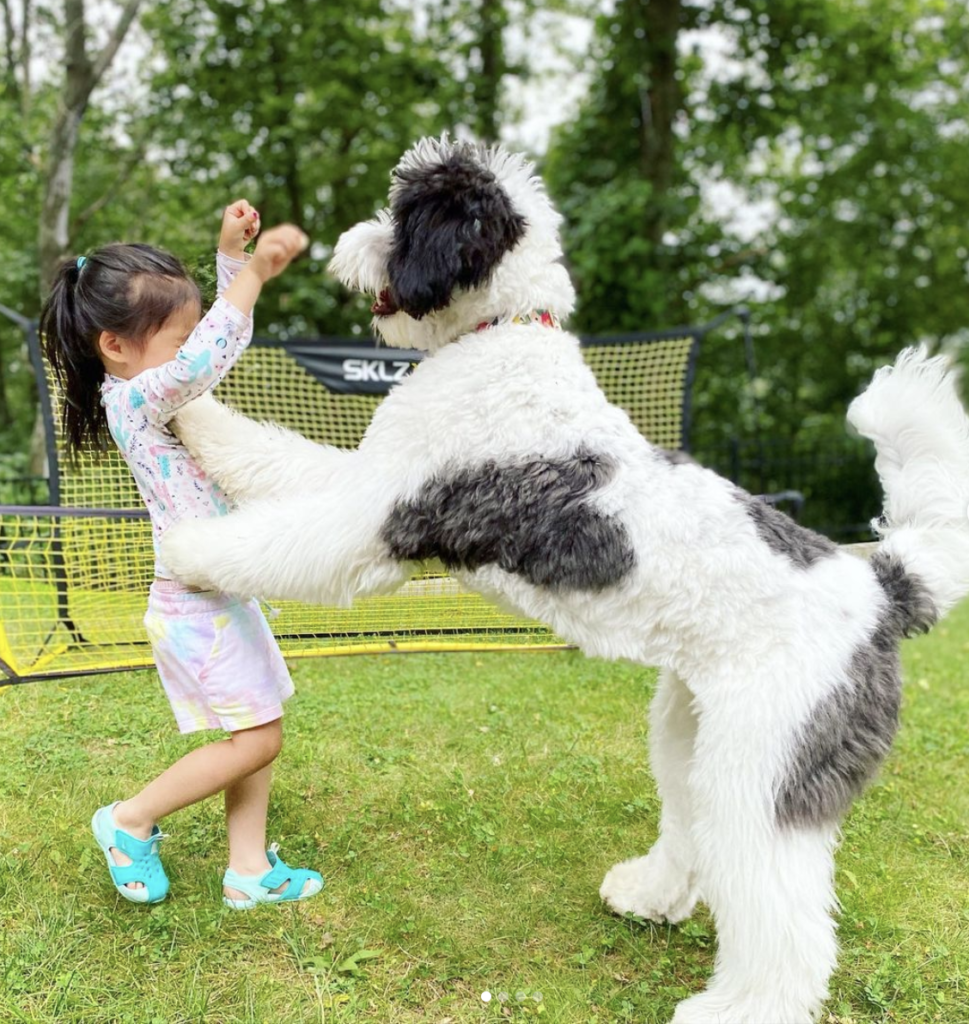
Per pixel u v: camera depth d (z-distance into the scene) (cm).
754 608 212
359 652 416
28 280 1196
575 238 1148
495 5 1295
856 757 212
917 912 292
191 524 234
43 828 301
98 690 421
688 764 257
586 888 295
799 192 1466
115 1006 225
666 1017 239
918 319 1564
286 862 295
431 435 222
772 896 205
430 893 284
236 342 234
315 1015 227
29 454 959
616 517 212
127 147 1232
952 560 234
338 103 1245
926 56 1427
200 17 1184
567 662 509
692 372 617
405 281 222
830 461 1105
